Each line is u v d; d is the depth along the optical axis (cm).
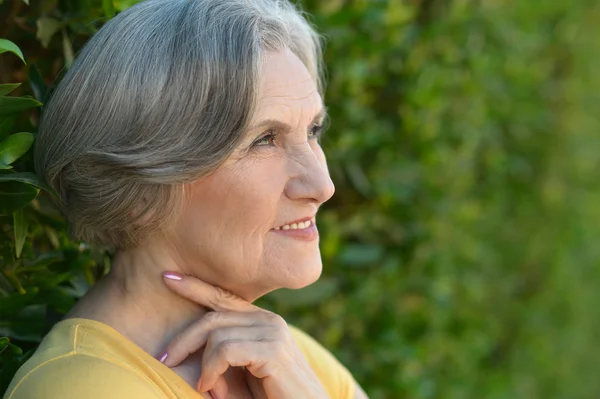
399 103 289
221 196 140
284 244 146
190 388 141
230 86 133
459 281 339
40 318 164
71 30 168
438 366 326
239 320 147
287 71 141
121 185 140
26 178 141
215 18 136
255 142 141
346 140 252
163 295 149
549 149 437
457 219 330
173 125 134
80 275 177
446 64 308
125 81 135
